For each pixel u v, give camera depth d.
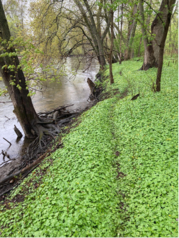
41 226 4.56
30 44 7.55
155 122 8.06
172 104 9.20
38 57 14.85
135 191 5.18
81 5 18.08
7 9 16.08
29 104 12.00
